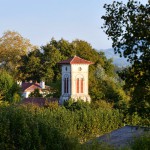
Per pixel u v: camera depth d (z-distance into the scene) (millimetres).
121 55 19844
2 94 85625
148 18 19406
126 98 96062
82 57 133625
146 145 34500
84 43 137750
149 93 19609
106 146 32719
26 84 135125
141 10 19578
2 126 30656
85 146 32594
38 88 123000
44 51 136375
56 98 107438
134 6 19781
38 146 30969
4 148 30297
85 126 70125
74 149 32219
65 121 65938
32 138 31062
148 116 19891
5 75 87188
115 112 73625
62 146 32094
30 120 32062
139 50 19250
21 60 143250
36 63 135000
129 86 20125
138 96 19797
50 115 63281
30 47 148250
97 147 32469
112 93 101375
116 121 73375
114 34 20016
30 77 138250
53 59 133000
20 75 140750
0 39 148000
